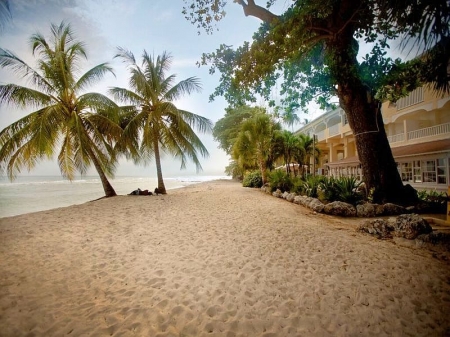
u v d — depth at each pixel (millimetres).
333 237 5254
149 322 2527
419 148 12266
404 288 3115
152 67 14344
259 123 16609
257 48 6242
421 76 4492
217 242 5125
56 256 4379
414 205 8047
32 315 2613
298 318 2557
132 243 5121
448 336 2309
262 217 7555
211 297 2980
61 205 13562
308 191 11234
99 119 12531
